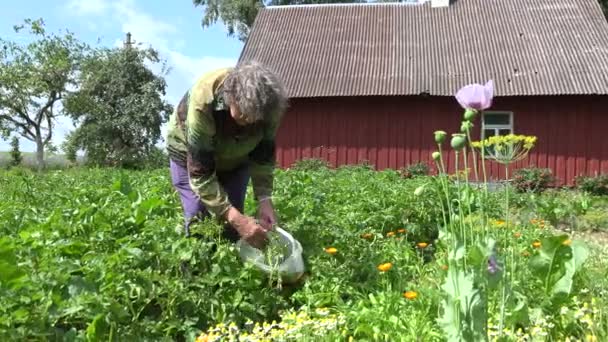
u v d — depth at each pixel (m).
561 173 18.25
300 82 19.30
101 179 10.25
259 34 21.86
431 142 18.92
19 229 4.52
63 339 2.84
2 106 30.66
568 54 18.89
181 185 4.12
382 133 19.20
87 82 30.41
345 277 4.07
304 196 6.22
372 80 19.08
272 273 3.75
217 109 3.60
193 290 3.56
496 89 17.91
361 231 5.18
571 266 3.44
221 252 3.67
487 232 2.84
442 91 18.11
